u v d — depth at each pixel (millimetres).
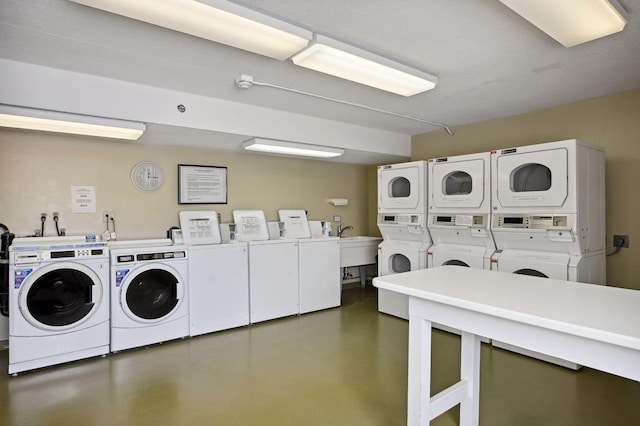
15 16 2055
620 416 2332
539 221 3246
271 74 2963
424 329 1937
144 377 2869
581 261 3104
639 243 3350
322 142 4383
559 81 3141
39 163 3551
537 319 1414
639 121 3330
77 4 1935
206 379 2832
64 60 2666
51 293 3078
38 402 2490
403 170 4430
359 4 1962
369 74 2682
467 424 2193
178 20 1896
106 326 3303
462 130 4758
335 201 5758
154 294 3611
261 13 1941
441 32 2270
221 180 4668
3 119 2807
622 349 1285
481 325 1680
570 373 2955
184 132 3609
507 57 2639
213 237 4379
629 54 2582
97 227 3850
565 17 1871
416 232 4336
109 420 2277
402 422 2250
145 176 4137
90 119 2949
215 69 2850
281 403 2475
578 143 3070
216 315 3949
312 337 3787
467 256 3830
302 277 4637
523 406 2453
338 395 2580
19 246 2959
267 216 5090
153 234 4184
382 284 2064
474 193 3758
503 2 1739
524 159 3350
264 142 3902
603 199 3434
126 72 2896
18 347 2914
